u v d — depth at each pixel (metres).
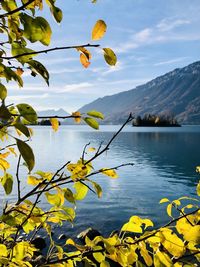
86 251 1.82
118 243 1.77
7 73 1.34
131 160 62.25
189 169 50.94
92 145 96.31
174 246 1.66
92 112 1.73
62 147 89.81
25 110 1.27
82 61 1.49
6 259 1.82
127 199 30.92
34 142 111.44
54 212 2.10
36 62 1.34
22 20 1.29
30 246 2.12
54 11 1.34
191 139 124.88
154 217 24.66
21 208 2.02
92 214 25.45
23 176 39.22
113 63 1.48
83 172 1.90
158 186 37.84
